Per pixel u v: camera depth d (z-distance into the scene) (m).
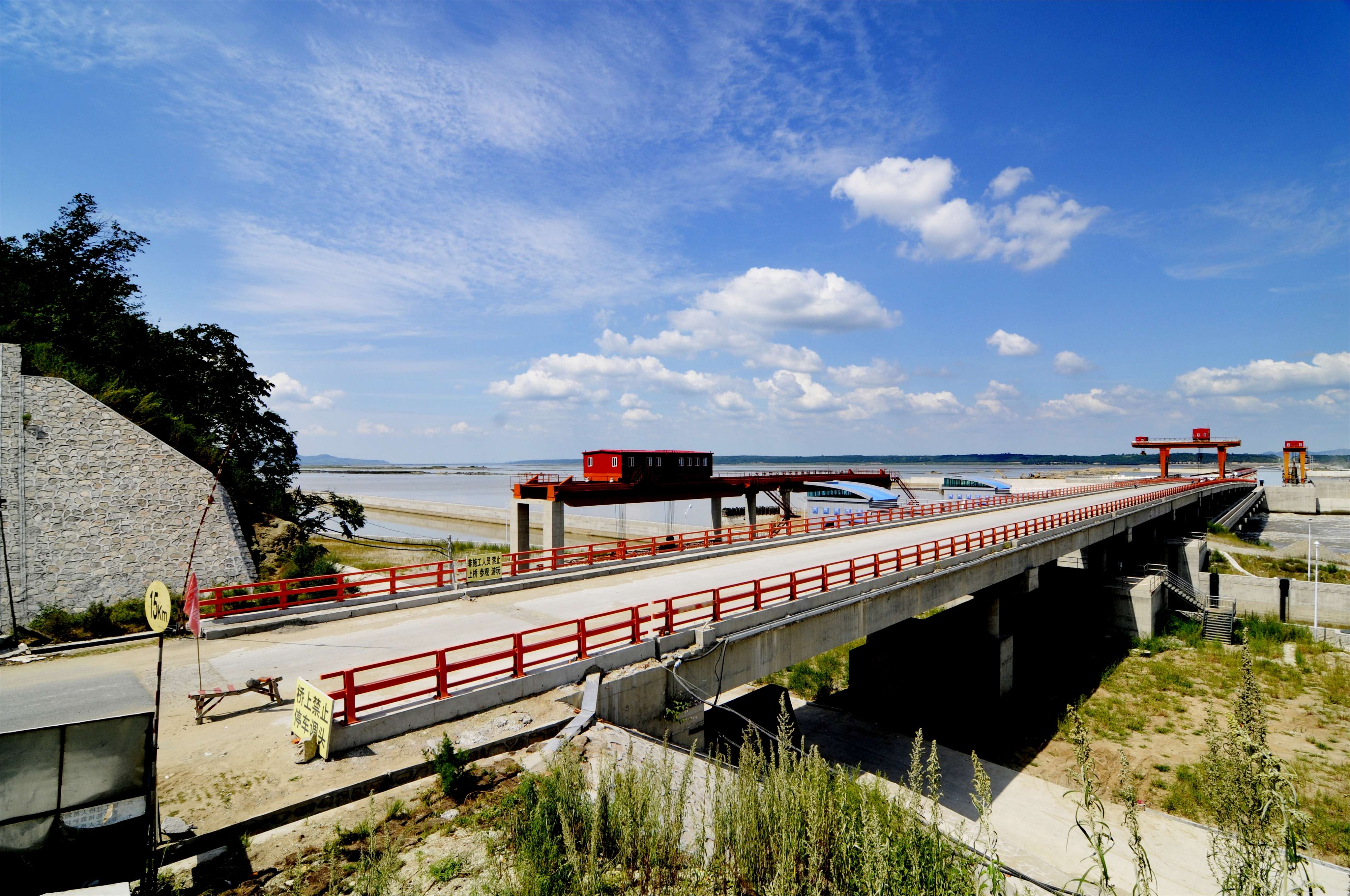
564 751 10.86
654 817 9.03
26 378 23.62
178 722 12.74
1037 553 37.84
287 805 9.86
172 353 42.12
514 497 36.56
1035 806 23.72
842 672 38.38
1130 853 20.45
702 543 32.88
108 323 39.22
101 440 24.86
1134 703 33.66
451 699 13.04
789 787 9.16
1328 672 37.06
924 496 102.56
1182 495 71.81
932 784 8.70
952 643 34.50
